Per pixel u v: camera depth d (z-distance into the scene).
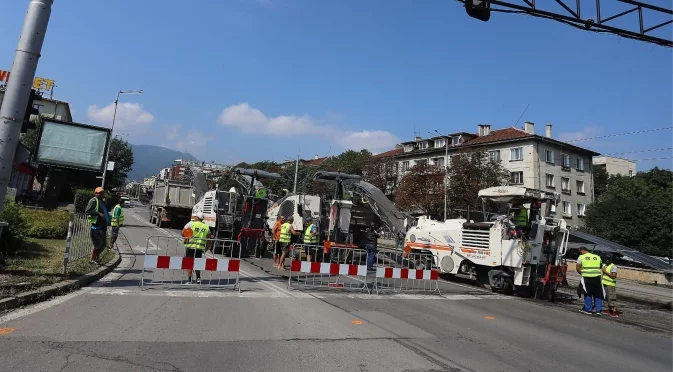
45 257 10.78
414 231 16.81
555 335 7.89
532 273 13.23
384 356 5.64
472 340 6.89
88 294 8.10
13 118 7.99
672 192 39.88
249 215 18.05
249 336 6.13
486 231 14.01
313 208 17.66
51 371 4.36
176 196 27.83
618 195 47.41
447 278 16.44
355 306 8.96
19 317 6.23
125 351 5.13
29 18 8.15
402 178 43.69
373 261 17.20
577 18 8.86
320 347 5.82
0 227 8.35
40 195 33.44
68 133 25.92
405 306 9.49
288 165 65.56
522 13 8.52
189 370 4.69
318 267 10.62
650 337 8.67
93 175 39.41
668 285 20.27
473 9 8.32
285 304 8.57
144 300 7.99
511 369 5.57
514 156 45.69
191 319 6.87
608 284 11.90
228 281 10.79
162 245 17.89
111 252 13.38
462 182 36.00
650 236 34.62
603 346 7.41
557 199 14.02
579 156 48.81
